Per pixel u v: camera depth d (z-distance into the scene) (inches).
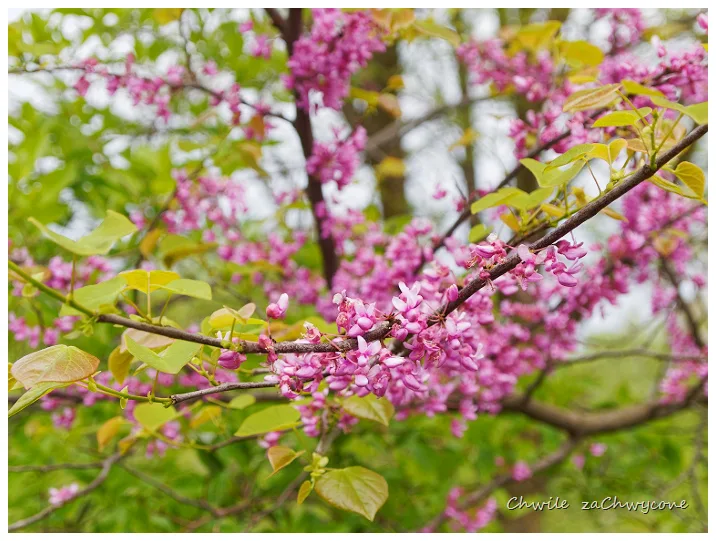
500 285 68.7
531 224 74.2
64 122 139.5
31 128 135.4
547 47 113.6
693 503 179.3
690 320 148.9
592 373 242.8
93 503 128.7
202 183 126.0
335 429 84.7
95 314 48.3
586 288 112.3
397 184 241.3
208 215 128.6
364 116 110.3
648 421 158.1
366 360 51.4
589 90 61.6
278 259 126.6
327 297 120.2
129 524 114.8
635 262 124.3
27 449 129.1
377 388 55.0
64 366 49.7
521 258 52.9
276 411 73.7
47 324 115.2
